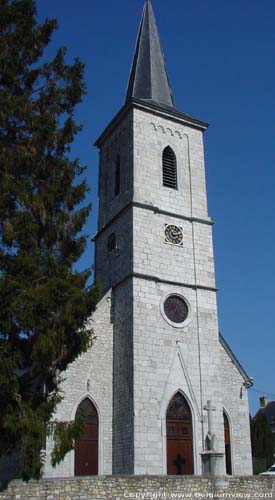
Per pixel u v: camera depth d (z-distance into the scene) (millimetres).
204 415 29156
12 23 22234
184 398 29219
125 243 31938
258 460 46406
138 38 41562
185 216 33438
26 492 19016
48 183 21203
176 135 35812
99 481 20156
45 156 21219
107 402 29266
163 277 31141
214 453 23844
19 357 17953
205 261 33000
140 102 34812
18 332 18219
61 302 18922
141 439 26906
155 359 28953
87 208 21500
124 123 36000
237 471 30344
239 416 31797
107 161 37938
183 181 34594
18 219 19234
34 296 17938
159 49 40219
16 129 21125
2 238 19031
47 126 21281
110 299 31484
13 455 25266
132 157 33500
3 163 19969
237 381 32594
